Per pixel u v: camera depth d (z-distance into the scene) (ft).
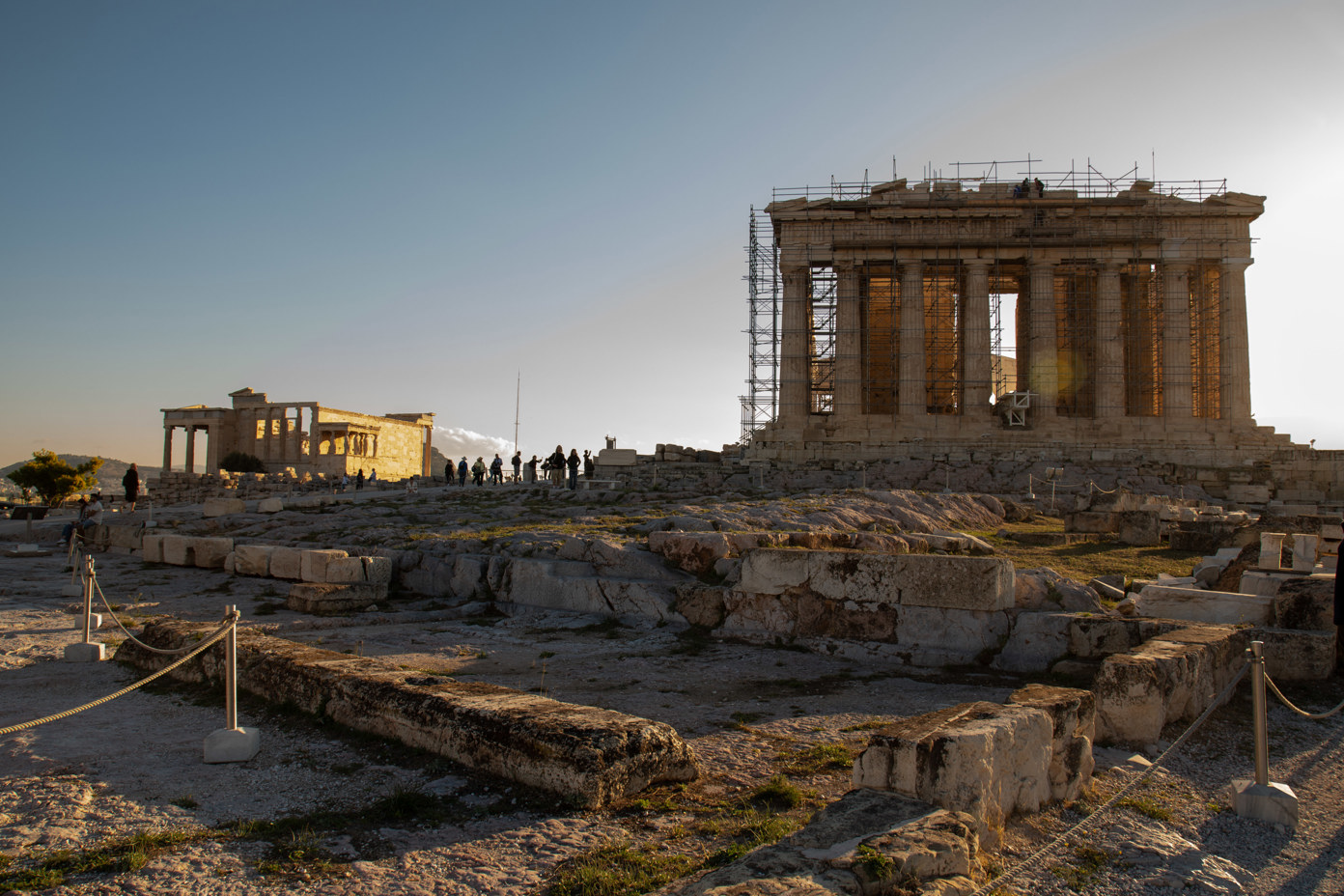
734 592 41.96
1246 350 166.71
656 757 20.56
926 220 172.35
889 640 37.45
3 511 132.77
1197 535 65.98
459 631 43.52
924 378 172.04
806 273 177.88
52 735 24.71
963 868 15.07
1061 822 19.34
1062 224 169.17
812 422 177.88
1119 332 169.48
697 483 138.51
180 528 90.74
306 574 54.13
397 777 21.08
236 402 304.30
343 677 25.77
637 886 15.11
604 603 46.21
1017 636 35.40
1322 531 63.10
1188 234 169.17
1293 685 31.89
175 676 31.63
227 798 19.88
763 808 19.27
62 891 15.10
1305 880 17.29
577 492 109.19
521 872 16.11
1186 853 17.92
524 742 20.44
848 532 54.24
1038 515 98.02
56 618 46.73
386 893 15.25
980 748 17.46
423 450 351.25
